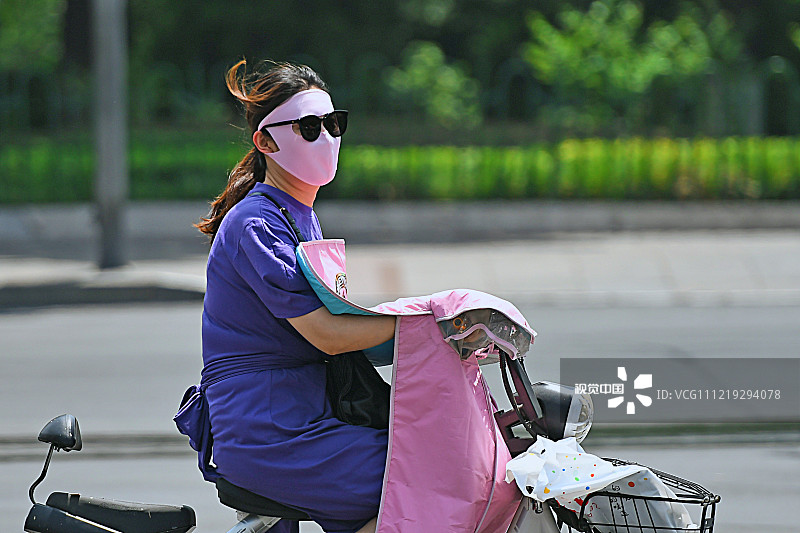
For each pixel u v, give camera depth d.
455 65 109.25
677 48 91.81
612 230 68.31
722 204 71.62
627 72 86.25
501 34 107.94
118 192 53.28
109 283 50.44
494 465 12.12
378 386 12.52
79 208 70.00
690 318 44.03
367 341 12.09
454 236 65.94
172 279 51.34
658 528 11.84
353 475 12.03
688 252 57.00
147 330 42.78
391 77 97.19
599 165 74.06
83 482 23.30
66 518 12.25
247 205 12.54
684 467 24.06
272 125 12.63
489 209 69.12
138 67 104.81
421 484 11.93
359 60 106.88
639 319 43.81
